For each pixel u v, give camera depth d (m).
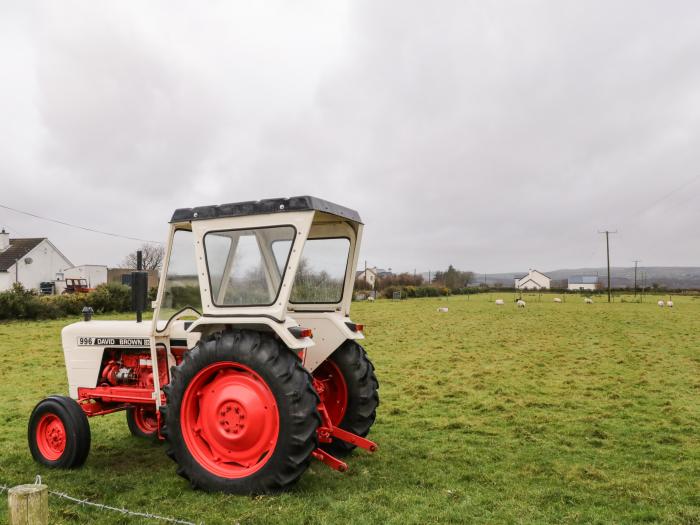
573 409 7.00
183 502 3.60
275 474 3.60
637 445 5.34
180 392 3.88
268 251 3.87
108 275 46.03
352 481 4.06
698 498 3.85
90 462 4.60
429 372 9.98
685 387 8.43
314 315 4.53
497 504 3.67
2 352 12.17
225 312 3.95
